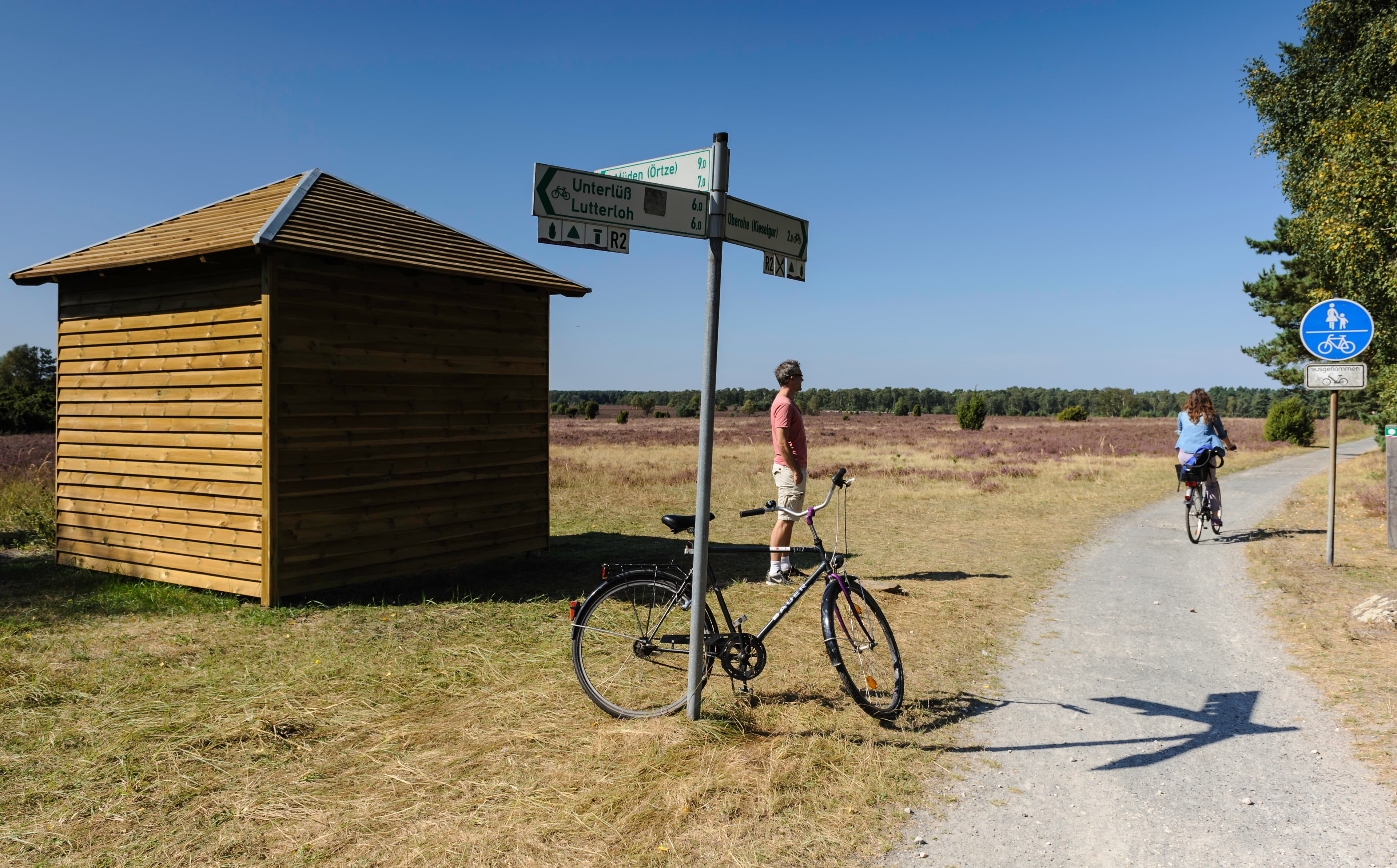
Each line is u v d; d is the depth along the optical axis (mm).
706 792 3184
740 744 3648
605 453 26203
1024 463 22828
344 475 6434
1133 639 5578
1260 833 2945
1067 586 7305
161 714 3889
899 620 6031
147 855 2686
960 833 2953
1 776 3227
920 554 8969
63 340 7352
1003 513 12352
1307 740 3775
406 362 6902
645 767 3377
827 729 3863
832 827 2971
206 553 6355
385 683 4398
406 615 5859
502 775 3318
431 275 7098
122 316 6910
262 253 5840
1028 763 3580
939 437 40625
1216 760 3584
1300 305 23750
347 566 6469
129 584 6730
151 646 4992
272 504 5949
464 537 7426
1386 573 7324
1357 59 18578
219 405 6250
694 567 3795
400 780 3252
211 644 5062
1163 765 3541
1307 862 2746
